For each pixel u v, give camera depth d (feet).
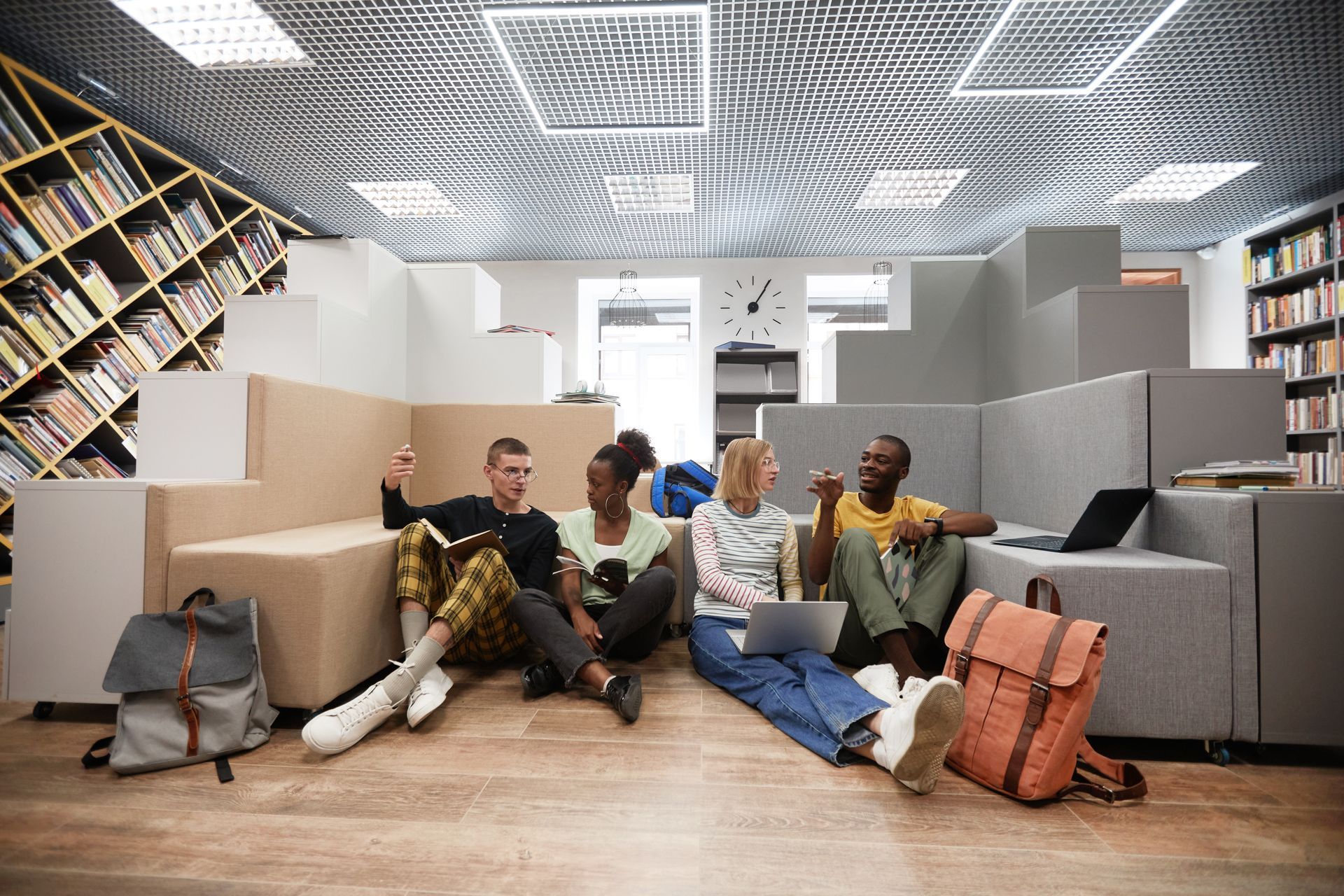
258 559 5.31
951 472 9.13
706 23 10.43
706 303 22.06
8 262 10.03
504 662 7.20
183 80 11.92
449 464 9.82
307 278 9.87
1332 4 9.98
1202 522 5.10
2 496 9.91
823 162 15.24
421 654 5.35
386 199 17.37
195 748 4.62
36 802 4.08
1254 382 6.02
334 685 5.40
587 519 7.14
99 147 12.03
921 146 14.44
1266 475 5.19
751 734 5.22
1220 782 4.50
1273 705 4.73
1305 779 4.55
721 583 6.28
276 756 4.78
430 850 3.57
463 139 14.08
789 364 19.48
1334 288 14.49
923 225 19.21
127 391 12.05
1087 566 4.85
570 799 4.15
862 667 6.62
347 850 3.56
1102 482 6.48
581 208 17.90
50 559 5.47
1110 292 8.64
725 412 19.70
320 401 7.66
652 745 4.99
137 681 4.62
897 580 6.50
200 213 14.44
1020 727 4.24
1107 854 3.58
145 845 3.61
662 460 22.97
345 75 11.76
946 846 3.65
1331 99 12.57
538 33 10.75
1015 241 10.69
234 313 8.63
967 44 10.96
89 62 11.38
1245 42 10.88
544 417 9.79
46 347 10.61
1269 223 18.79
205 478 6.60
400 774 4.49
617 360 23.40
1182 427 6.04
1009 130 13.76
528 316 22.36
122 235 11.99
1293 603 4.75
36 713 5.50
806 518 8.32
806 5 10.04
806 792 4.27
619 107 12.92
